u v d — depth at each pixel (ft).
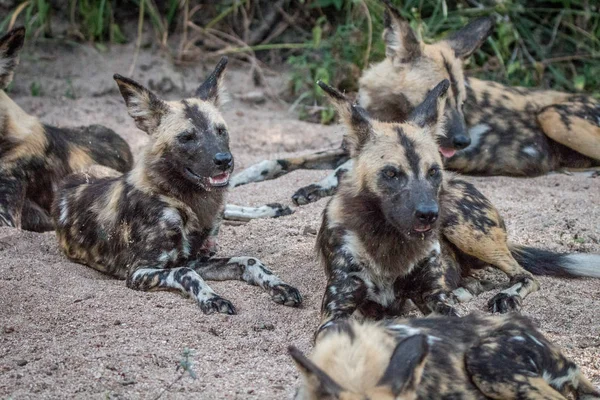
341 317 22.56
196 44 51.49
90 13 49.85
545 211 32.30
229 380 19.53
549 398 16.48
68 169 33.42
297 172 37.29
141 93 27.17
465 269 27.02
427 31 47.42
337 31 48.80
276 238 29.35
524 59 50.03
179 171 26.43
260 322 22.94
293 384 19.34
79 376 19.60
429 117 24.11
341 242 23.34
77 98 47.16
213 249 27.66
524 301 24.93
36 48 48.93
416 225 21.97
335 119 46.06
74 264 27.73
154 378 19.56
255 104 48.47
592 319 23.68
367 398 13.93
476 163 37.63
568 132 37.50
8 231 29.30
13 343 21.21
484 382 16.90
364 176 23.06
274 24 52.03
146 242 26.09
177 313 23.27
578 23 50.88
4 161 31.58
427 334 17.49
